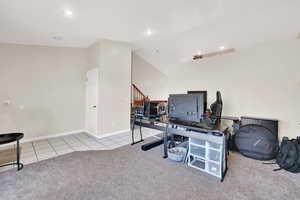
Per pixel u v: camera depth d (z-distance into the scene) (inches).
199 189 74.9
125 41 168.1
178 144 127.6
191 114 91.4
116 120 168.7
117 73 167.3
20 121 137.8
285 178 84.7
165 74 281.0
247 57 139.4
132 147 130.7
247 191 73.5
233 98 147.8
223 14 112.6
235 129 128.2
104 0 86.9
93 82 159.3
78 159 107.0
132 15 107.8
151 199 68.1
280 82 123.1
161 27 132.3
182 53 201.8
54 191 73.0
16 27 108.8
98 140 148.3
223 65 153.9
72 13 98.0
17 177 83.9
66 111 165.2
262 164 101.4
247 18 117.6
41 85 148.1
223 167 86.5
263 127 111.5
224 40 155.9
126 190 74.1
